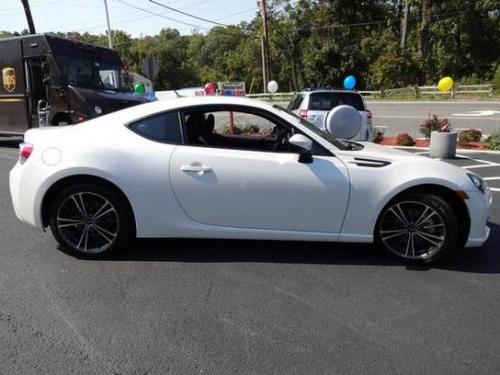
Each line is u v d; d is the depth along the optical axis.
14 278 4.21
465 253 4.91
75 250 4.65
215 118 4.76
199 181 4.46
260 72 61.19
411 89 38.06
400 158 4.59
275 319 3.55
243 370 2.94
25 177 4.62
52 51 11.65
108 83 12.81
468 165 10.32
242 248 4.96
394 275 4.36
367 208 4.48
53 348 3.15
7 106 12.70
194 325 3.46
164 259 4.66
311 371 2.94
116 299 3.84
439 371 2.96
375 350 3.17
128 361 3.02
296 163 4.44
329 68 51.56
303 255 4.79
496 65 44.12
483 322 3.55
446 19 45.28
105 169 4.45
